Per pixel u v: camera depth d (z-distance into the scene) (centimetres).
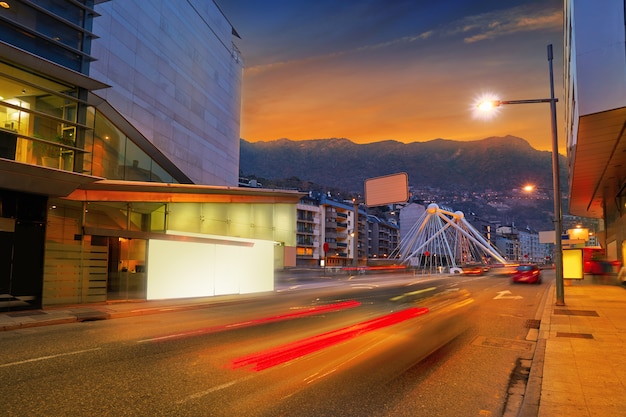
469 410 541
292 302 2020
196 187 2364
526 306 1802
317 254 10194
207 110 3597
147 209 2402
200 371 711
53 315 1391
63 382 639
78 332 1123
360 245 12375
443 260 13762
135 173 2705
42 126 1537
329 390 614
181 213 2598
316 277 4844
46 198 1606
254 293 2502
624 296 2072
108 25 2430
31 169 1438
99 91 2359
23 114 1484
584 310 1527
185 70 3259
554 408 506
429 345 962
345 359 813
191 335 1070
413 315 1505
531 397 555
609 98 1487
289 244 3156
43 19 1530
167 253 2036
